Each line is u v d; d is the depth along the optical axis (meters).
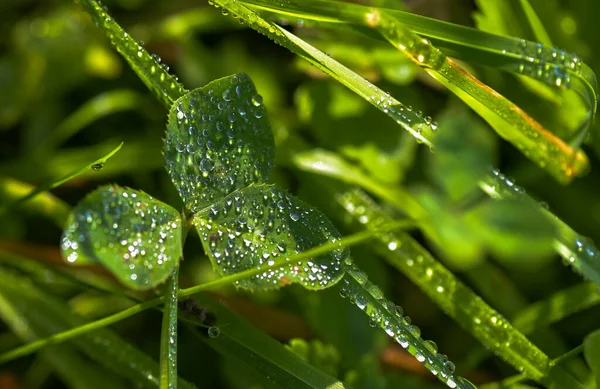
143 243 0.25
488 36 0.25
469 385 0.24
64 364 0.28
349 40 0.28
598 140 0.27
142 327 0.29
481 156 0.24
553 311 0.27
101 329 0.26
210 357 0.29
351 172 0.28
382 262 0.28
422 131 0.25
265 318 0.28
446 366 0.24
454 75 0.25
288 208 0.25
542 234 0.24
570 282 0.29
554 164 0.26
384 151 0.28
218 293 0.28
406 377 0.26
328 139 0.28
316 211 0.25
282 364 0.25
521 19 0.27
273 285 0.25
